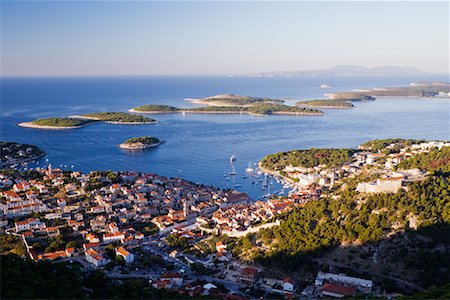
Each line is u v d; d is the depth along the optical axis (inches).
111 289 7436.0
